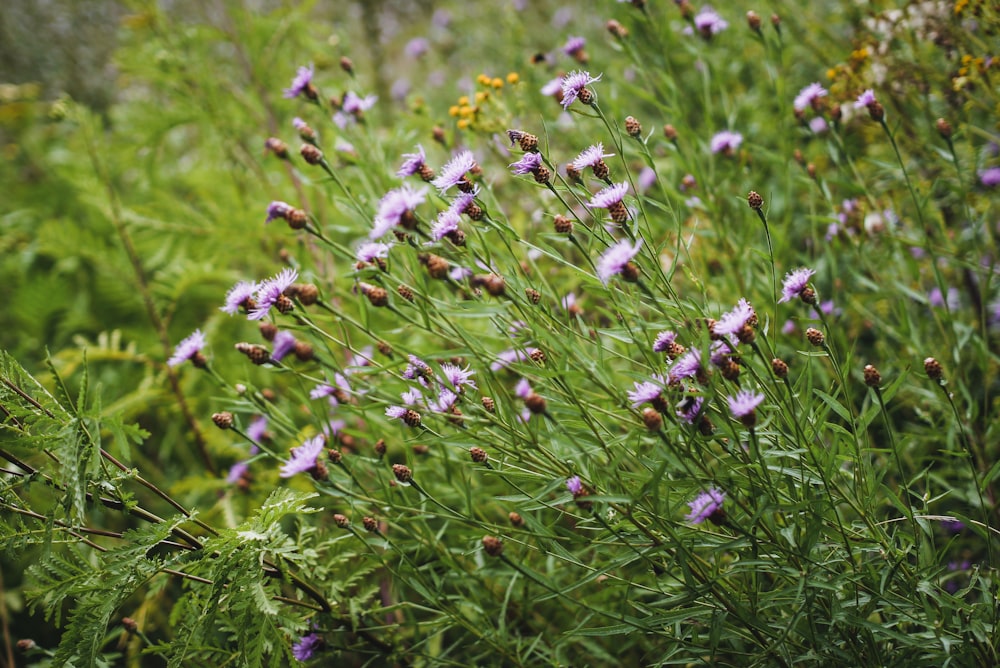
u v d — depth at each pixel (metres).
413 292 0.65
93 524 0.93
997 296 0.79
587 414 0.63
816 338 0.63
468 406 0.65
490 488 0.77
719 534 0.63
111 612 0.63
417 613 0.77
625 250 0.60
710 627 0.63
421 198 0.63
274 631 0.64
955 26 0.77
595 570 0.64
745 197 0.83
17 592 0.89
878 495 0.69
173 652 0.65
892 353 0.77
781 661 0.62
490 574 0.69
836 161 0.77
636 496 0.60
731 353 0.62
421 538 0.70
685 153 0.82
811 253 0.85
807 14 0.97
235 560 0.64
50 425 0.64
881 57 0.81
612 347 0.76
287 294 0.66
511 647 0.71
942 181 0.74
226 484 0.83
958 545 0.72
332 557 0.71
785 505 0.60
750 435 0.59
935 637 0.60
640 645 0.72
